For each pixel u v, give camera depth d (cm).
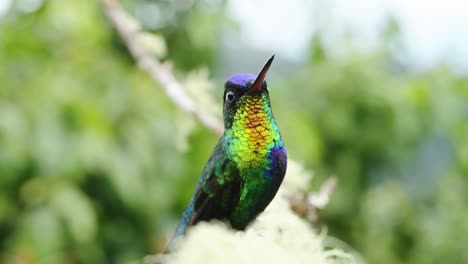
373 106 179
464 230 200
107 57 159
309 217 129
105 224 156
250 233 119
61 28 159
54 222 151
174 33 175
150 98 157
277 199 129
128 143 155
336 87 180
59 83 154
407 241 197
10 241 151
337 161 180
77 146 152
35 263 150
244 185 128
